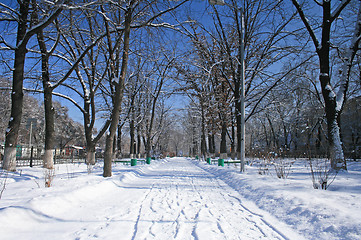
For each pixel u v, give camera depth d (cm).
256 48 2266
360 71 2173
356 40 1175
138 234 382
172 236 374
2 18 1163
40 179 911
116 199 652
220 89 2650
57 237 368
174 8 1259
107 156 1081
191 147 7006
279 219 463
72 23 1247
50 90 1318
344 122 3466
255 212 517
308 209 452
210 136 3766
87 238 365
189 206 571
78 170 1399
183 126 5550
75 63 1306
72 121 5072
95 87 1811
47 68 1338
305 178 927
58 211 491
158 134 4678
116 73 1681
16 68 1094
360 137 3344
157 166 2286
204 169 1862
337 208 424
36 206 467
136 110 2997
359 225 344
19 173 1008
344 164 1064
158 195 711
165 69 2112
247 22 2153
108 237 368
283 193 596
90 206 567
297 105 3669
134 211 524
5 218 393
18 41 1145
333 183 757
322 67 1177
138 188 847
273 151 1409
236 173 1162
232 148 2500
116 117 1112
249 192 720
